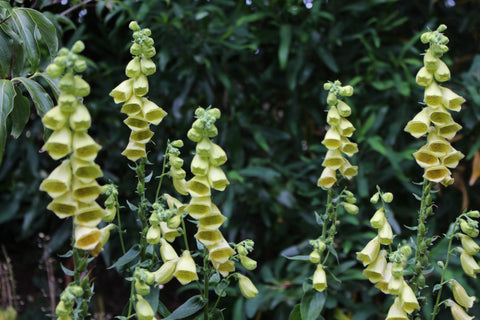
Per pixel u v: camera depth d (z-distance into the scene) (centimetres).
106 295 259
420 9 251
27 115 174
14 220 287
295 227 256
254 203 236
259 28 251
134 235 242
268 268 230
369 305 216
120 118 256
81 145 142
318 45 234
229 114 251
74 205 143
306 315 163
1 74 174
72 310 147
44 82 221
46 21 171
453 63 249
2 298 223
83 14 241
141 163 158
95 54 264
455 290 159
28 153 254
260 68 262
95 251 148
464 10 250
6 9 171
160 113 154
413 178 241
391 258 153
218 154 150
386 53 246
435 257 212
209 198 151
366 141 222
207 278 157
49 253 238
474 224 156
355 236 217
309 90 252
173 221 154
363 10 237
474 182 238
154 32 233
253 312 212
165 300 249
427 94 154
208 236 152
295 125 244
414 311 160
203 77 244
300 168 247
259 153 261
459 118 236
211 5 234
